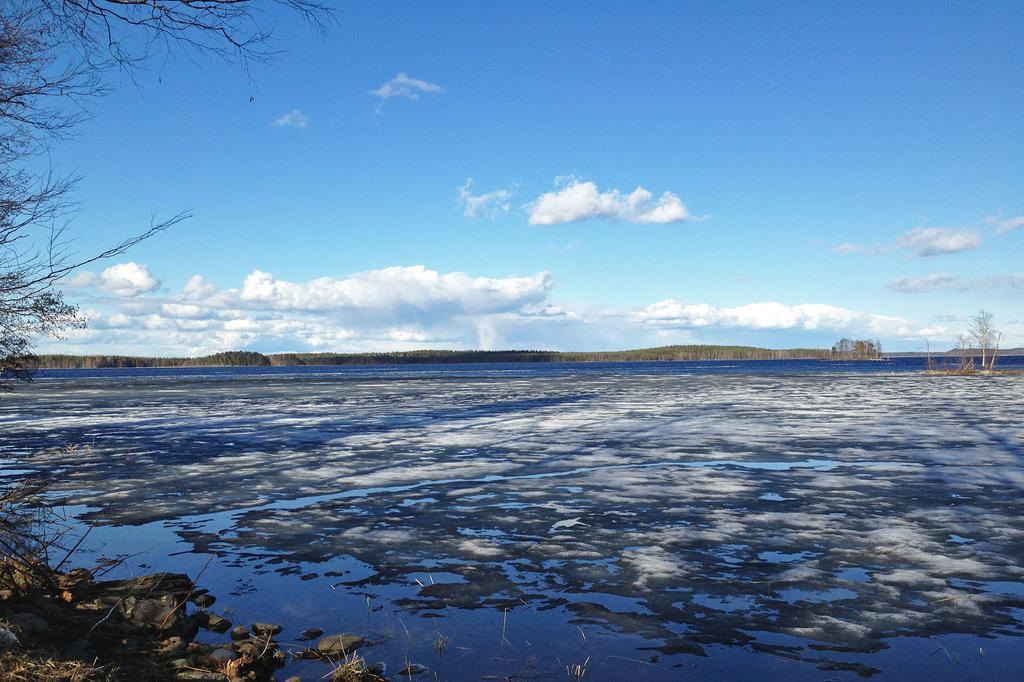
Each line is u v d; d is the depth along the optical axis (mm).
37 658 3969
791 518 8430
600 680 4246
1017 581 6066
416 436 16859
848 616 5289
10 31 4246
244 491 10375
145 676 4098
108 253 4711
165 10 4070
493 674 4320
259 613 5441
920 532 7730
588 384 45688
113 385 49938
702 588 5949
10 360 4727
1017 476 11070
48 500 9633
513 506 9258
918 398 29141
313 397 33188
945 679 4238
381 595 5844
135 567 6609
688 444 15055
